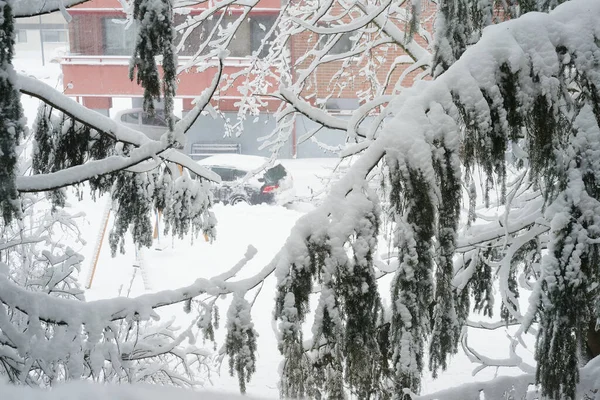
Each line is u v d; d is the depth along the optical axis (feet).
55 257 19.72
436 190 11.64
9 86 11.46
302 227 12.36
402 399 12.25
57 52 55.57
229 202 67.97
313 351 13.05
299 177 68.74
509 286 20.22
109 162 15.15
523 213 18.99
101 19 53.36
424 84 13.05
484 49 11.98
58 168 18.19
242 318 13.76
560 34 12.04
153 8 12.29
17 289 14.19
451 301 12.47
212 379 29.14
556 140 11.87
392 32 23.31
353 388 12.91
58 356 13.62
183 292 14.15
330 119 20.45
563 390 12.26
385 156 12.12
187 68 26.55
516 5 15.01
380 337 14.03
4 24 11.42
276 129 27.35
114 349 14.21
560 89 11.94
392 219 12.58
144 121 44.01
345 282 12.19
